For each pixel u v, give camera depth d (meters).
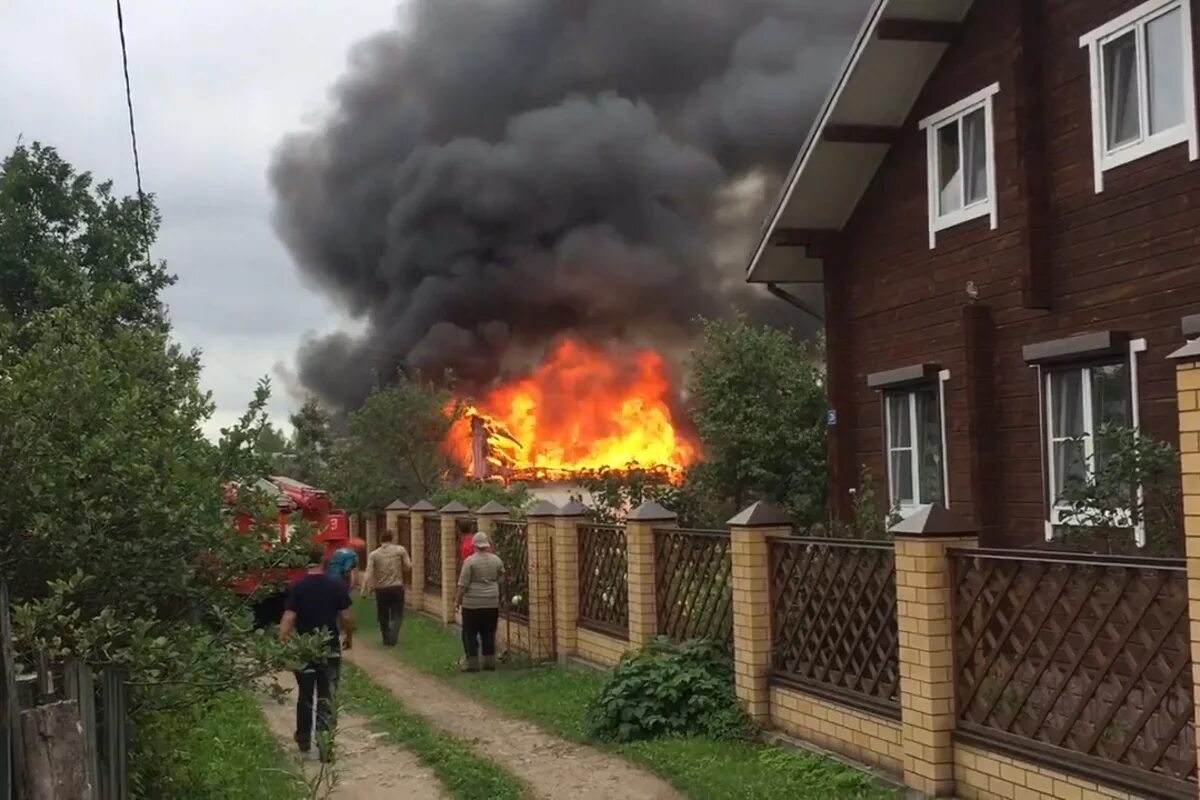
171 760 5.41
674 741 7.25
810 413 15.74
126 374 4.99
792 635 7.19
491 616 11.50
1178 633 4.38
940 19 10.82
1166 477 7.16
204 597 5.07
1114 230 8.96
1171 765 4.41
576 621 11.01
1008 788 5.22
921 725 5.69
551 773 6.90
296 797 6.45
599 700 7.98
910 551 5.79
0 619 3.37
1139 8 8.73
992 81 10.45
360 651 13.81
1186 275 8.27
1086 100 9.30
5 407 4.53
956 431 10.92
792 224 12.80
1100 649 4.79
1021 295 9.95
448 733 8.35
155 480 4.70
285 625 7.88
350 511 22.97
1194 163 8.20
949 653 5.66
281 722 9.37
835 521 11.93
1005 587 5.31
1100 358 9.11
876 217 12.34
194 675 4.80
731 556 7.84
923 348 11.45
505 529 13.08
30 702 3.77
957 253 10.93
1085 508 7.48
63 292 5.97
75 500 4.57
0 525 4.55
